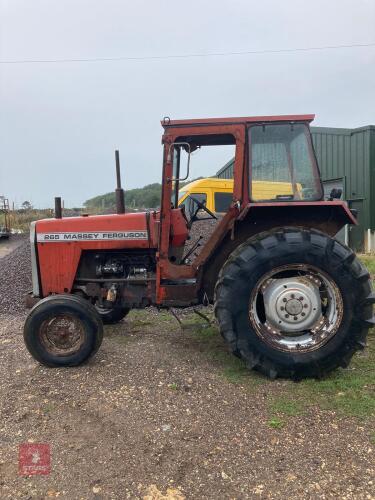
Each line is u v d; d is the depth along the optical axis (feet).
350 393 10.69
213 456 8.37
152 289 13.96
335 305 11.62
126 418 9.80
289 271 12.03
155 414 9.93
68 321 12.75
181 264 13.47
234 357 13.24
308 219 12.61
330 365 11.56
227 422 9.53
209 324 14.79
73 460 8.39
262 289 11.93
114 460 8.35
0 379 12.14
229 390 11.03
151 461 8.27
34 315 12.65
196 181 20.67
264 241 11.59
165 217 12.76
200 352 13.78
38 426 9.62
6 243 62.39
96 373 12.24
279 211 12.39
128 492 7.49
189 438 8.98
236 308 11.59
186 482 7.69
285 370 11.50
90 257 14.49
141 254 14.37
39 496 7.50
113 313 16.80
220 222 12.46
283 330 11.88
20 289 23.53
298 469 7.93
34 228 14.40
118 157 14.46
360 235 43.62
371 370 12.08
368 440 8.71
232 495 7.35
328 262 11.45
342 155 44.78
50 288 14.42
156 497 7.36
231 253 12.30
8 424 9.73
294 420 9.55
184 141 13.05
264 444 8.71
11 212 81.97
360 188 43.27
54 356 12.66
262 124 12.19
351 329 11.47
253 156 12.25
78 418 9.89
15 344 15.28
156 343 14.78
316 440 8.79
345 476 7.70
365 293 11.49
